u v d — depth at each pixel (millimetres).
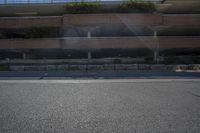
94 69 19109
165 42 23266
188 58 22859
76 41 23109
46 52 25172
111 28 24953
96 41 23062
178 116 5355
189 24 23609
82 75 15305
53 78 13617
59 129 4516
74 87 9609
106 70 18766
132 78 13367
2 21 24141
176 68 19031
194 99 7156
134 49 24359
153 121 4996
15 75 15375
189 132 4352
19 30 24984
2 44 23047
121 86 9883
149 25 23547
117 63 21594
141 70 18703
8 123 4875
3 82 11469
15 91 8664
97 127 4625
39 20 24203
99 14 23359
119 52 25031
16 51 24156
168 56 23703
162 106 6277
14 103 6641
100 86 9883
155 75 15070
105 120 5066
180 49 24500
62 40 23078
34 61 22719
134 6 24141
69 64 20719
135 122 4930
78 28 24234
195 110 5859
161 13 25594
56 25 24062
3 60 22891
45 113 5602
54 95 7816
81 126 4684
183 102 6746
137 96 7641
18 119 5141
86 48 23203
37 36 23234
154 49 23344
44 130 4465
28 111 5789
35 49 23547
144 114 5520
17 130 4469
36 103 6629
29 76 14828
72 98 7309
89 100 7020
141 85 10180
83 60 22500
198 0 24578
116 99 7160
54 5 25438
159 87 9570
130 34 26578
